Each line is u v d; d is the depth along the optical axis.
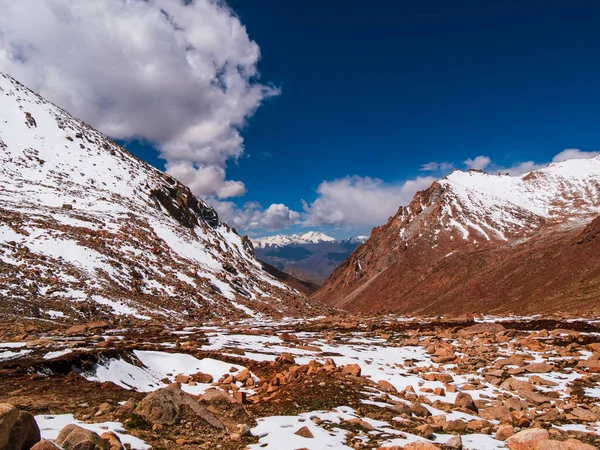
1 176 76.50
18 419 8.38
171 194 119.12
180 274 64.38
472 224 193.75
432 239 195.62
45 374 17.42
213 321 52.56
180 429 12.30
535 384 23.27
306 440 11.88
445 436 13.91
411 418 15.83
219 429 12.69
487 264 148.00
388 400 18.50
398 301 157.75
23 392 15.10
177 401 13.30
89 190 85.62
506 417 16.53
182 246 77.56
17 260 45.75
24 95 116.06
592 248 105.19
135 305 47.47
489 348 34.06
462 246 178.62
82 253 53.59
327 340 39.47
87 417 12.31
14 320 33.91
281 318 63.31
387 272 193.62
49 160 93.19
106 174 99.44
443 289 146.12
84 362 18.78
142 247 65.88
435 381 23.67
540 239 153.62
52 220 61.22
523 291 109.88
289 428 13.19
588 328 44.06
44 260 48.06
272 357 27.39
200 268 71.69
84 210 72.62
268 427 13.32
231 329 42.28
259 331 40.22
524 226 181.25
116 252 59.19
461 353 33.25
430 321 61.28
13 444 8.09
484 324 45.72
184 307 53.91
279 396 18.05
